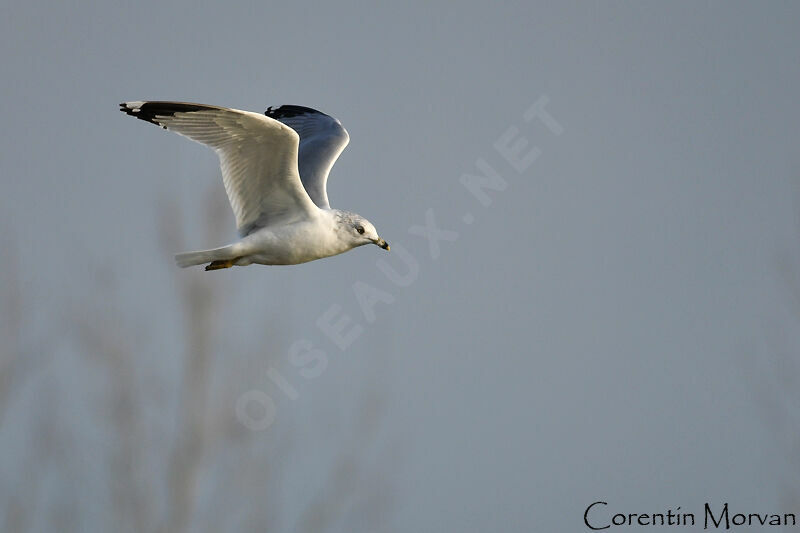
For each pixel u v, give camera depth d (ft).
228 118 46.19
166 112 46.50
